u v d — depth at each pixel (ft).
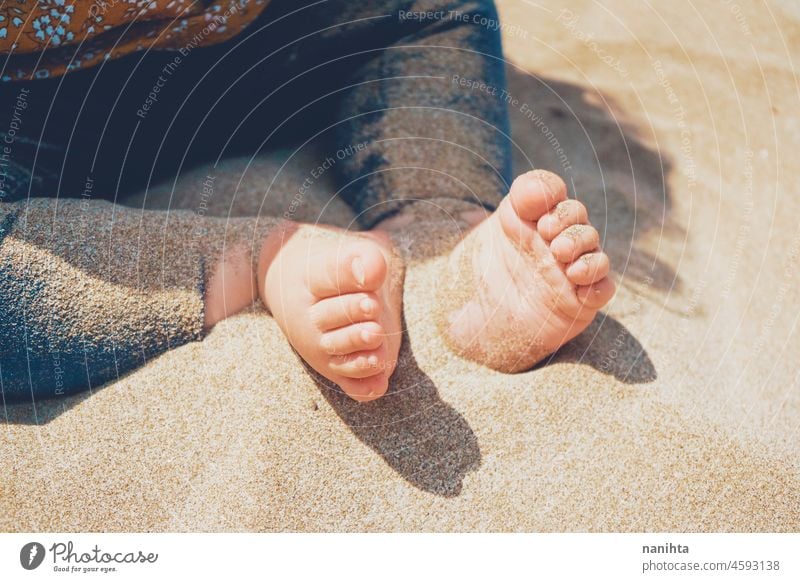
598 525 3.93
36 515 3.87
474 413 4.27
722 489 4.11
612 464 4.14
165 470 3.98
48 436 4.10
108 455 4.03
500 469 4.09
